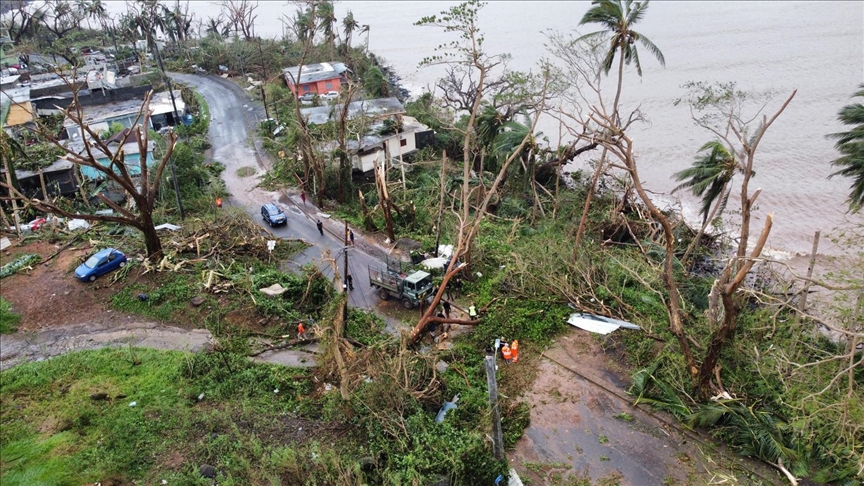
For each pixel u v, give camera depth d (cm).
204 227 3794
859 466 1866
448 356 2667
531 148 4509
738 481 1972
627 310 2862
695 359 2402
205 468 1933
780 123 6512
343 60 9050
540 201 4791
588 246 3512
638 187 2434
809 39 9562
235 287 3170
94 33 11181
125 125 6388
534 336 2752
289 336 2852
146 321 2988
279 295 3100
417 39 13288
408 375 2319
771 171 5612
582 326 2786
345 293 2711
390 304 3203
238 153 5944
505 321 2823
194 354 2600
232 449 2019
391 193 4544
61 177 4691
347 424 2138
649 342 2602
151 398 2350
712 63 8906
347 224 4216
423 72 10156
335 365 2355
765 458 2039
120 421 2197
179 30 10112
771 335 2467
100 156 5016
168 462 2005
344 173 4856
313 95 7169
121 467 1984
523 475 2044
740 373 2381
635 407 2334
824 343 2617
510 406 2333
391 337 2783
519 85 5250
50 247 3684
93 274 3272
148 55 9744
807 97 7069
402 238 3978
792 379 2264
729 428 2152
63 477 1964
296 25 10388
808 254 4300
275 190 5028
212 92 8006
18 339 2870
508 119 5112
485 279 3344
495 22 14288
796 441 2044
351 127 5353
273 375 2461
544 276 3062
